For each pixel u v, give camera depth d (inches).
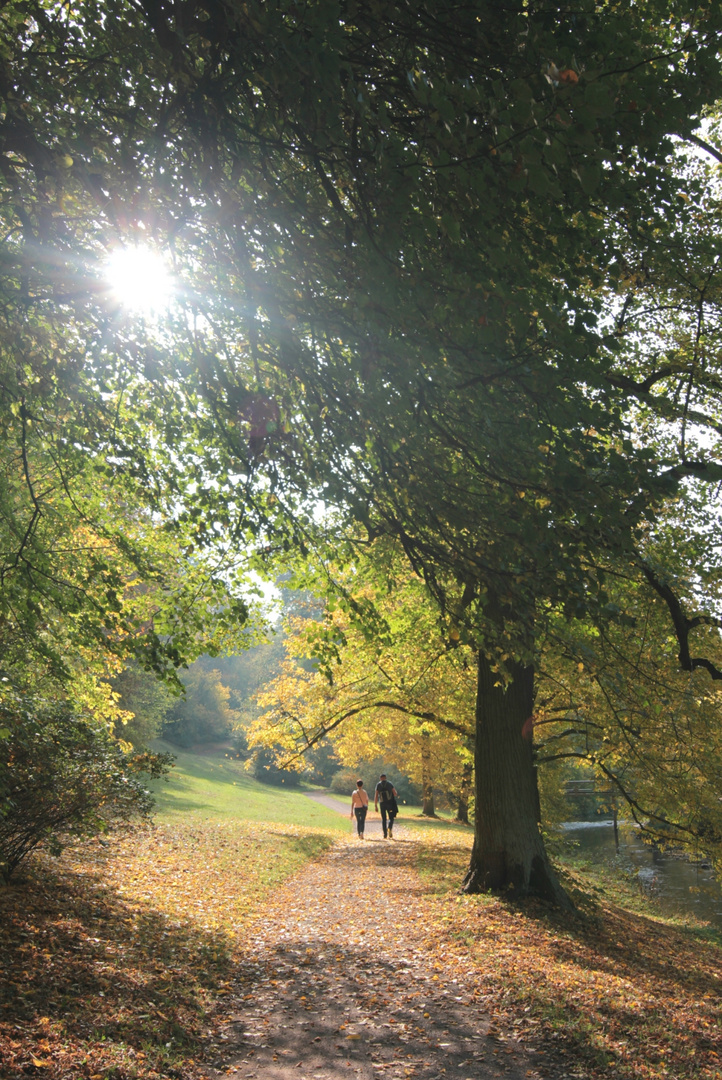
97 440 292.0
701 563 440.5
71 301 243.6
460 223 169.9
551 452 198.1
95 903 367.2
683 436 364.2
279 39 138.5
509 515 216.4
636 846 1315.2
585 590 206.8
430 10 160.7
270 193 201.8
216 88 175.6
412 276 174.9
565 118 127.3
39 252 230.1
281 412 237.9
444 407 216.2
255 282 211.3
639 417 428.8
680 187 217.6
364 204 174.1
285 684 874.8
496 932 384.8
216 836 738.8
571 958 359.3
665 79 165.5
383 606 542.9
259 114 183.5
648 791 578.6
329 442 233.0
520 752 492.4
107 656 467.8
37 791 335.9
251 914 444.1
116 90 214.2
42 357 271.7
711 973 440.8
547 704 620.4
